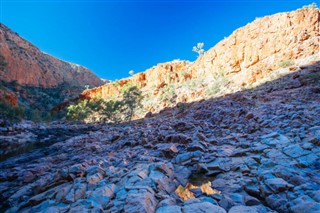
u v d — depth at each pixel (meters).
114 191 4.80
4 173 9.70
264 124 10.17
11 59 114.56
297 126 8.53
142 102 67.69
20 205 5.34
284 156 5.76
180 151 8.16
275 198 3.80
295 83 21.98
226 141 8.87
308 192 3.76
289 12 42.28
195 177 5.76
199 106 26.69
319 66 24.78
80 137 21.64
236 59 49.56
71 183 5.90
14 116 52.69
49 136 31.98
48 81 135.00
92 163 7.57
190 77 65.81
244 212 3.39
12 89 102.06
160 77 76.88
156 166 5.82
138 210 3.53
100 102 68.94
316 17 38.84
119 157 8.62
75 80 164.75
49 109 107.12
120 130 22.16
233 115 14.61
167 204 3.92
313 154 5.49
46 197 5.24
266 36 44.03
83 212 3.87
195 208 3.55
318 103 12.62
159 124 19.95
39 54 149.00
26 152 17.84
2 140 27.50
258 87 28.27
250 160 5.97
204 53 65.06
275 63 34.91
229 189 4.60
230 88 37.28
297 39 38.28
